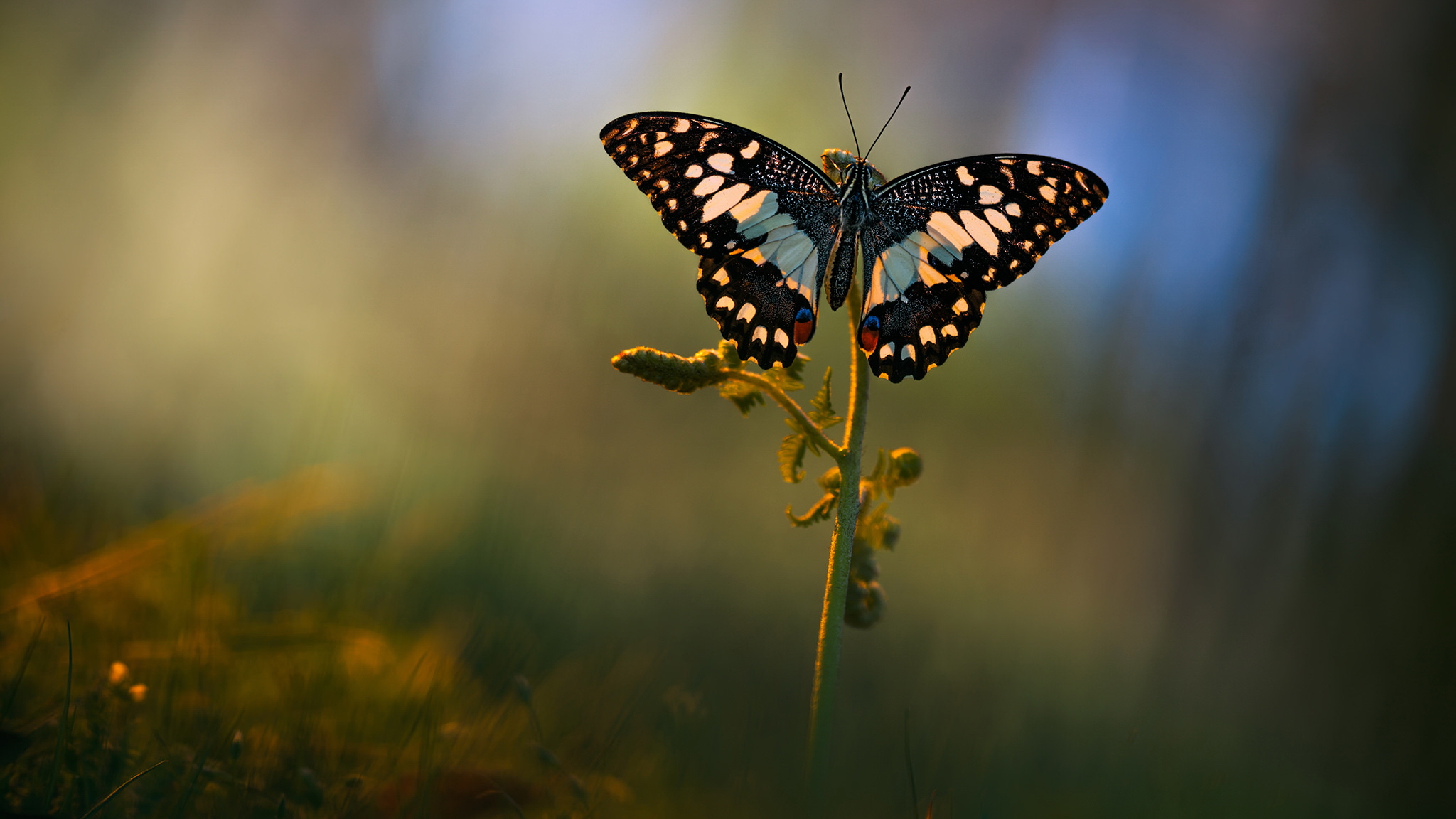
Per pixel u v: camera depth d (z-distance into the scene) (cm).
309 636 77
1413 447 154
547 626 84
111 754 71
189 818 71
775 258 76
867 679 87
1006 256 76
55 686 74
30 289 140
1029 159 76
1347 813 80
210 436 107
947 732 81
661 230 185
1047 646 106
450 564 86
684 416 161
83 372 123
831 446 72
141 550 79
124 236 164
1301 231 186
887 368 76
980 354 202
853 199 76
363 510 87
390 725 75
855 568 72
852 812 75
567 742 75
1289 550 153
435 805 73
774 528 130
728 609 94
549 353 163
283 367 142
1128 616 145
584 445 150
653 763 75
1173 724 85
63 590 77
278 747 73
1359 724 92
